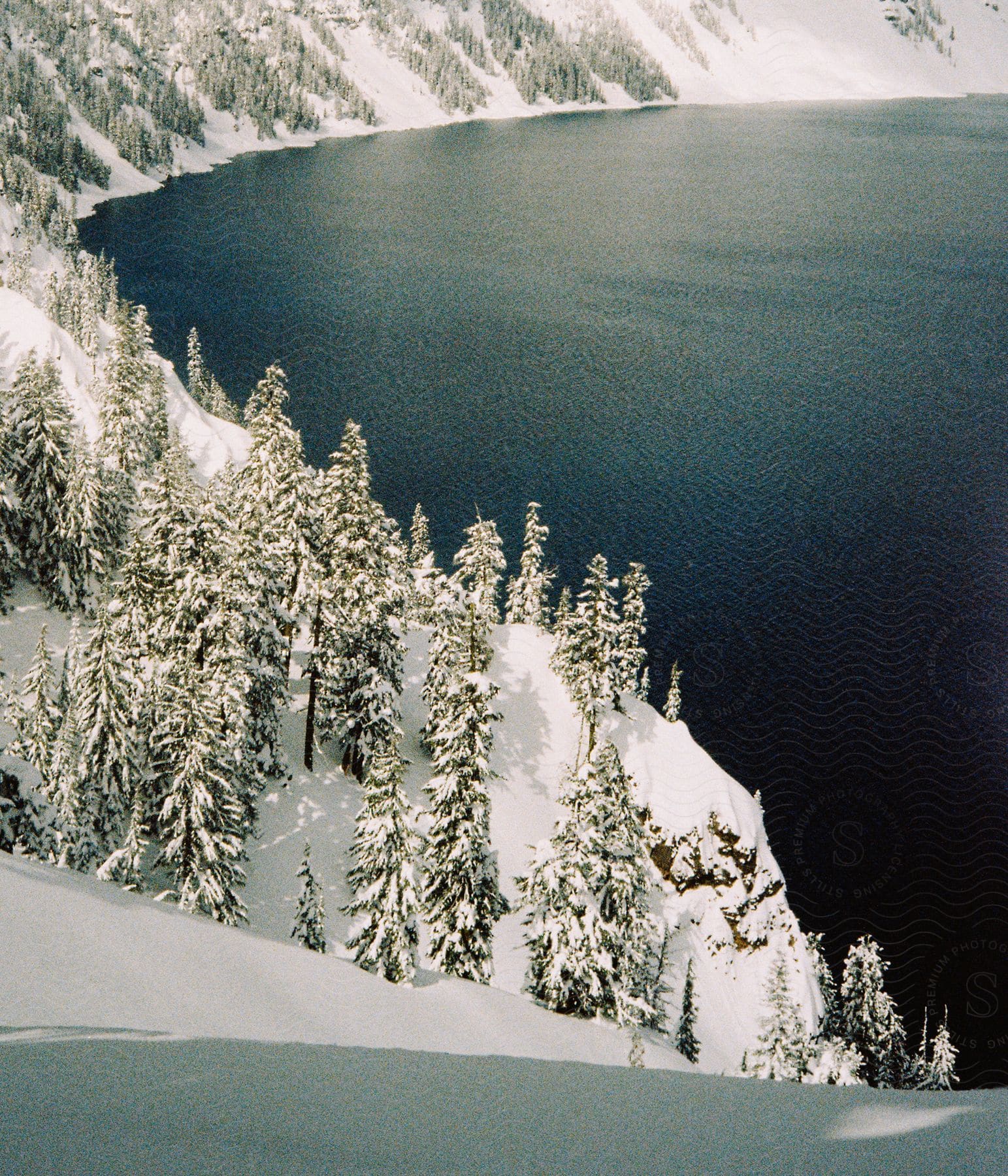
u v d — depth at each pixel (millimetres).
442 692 50531
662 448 165000
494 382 196000
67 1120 2596
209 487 47719
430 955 31328
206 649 39312
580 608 55281
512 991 38781
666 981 49219
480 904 31734
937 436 170750
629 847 36688
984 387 194250
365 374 194500
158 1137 2477
